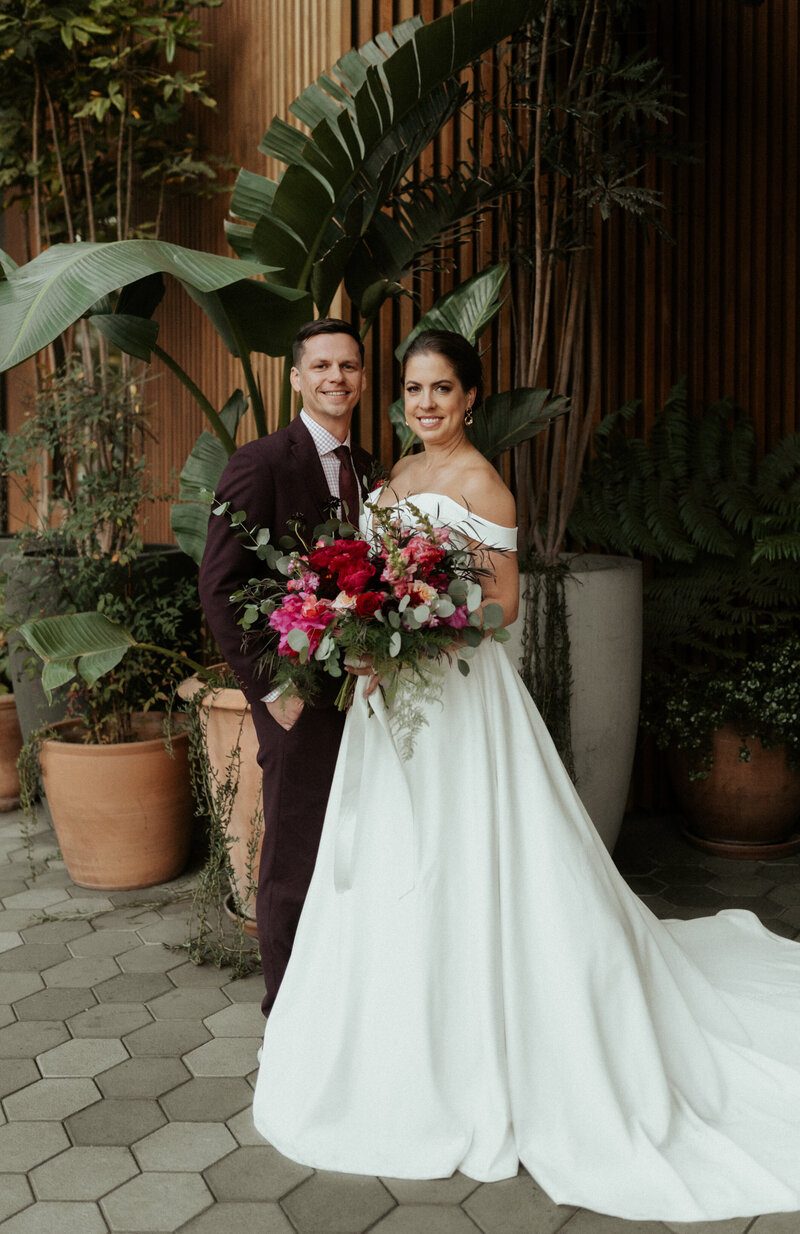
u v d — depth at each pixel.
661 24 4.35
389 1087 2.17
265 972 2.63
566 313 3.75
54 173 4.99
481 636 2.14
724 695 3.91
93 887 3.66
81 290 2.44
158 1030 2.73
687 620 4.20
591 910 2.25
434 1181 2.11
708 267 4.52
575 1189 2.04
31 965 3.10
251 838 3.17
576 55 3.54
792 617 4.12
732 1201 2.00
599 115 3.49
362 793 2.26
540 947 2.23
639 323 4.48
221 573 2.44
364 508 2.46
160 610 3.89
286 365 3.24
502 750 2.31
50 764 3.57
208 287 2.57
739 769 3.90
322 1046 2.25
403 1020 2.17
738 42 4.44
